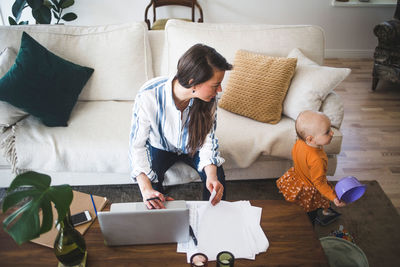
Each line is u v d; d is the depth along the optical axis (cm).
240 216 123
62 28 206
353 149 248
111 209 107
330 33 393
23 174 93
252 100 193
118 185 211
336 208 195
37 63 183
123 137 181
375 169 228
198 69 113
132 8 358
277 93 190
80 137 179
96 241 116
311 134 147
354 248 146
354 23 388
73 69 195
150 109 138
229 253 101
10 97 173
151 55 219
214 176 145
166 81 137
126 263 109
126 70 208
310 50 212
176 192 205
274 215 126
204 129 143
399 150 247
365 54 407
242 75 196
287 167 198
